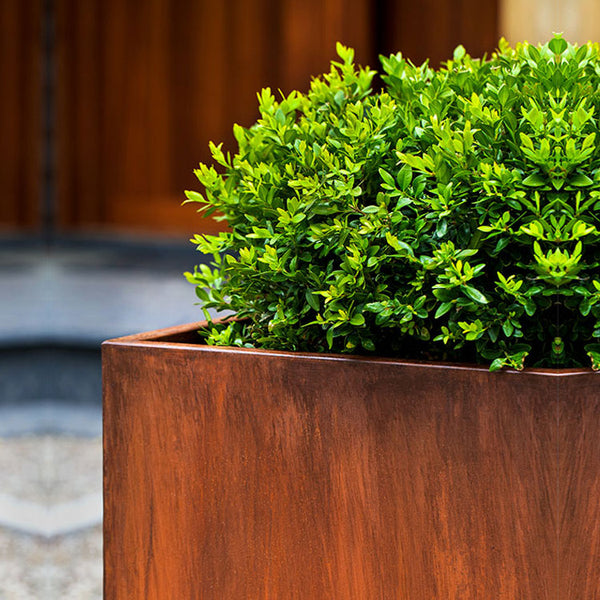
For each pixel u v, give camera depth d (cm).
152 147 993
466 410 166
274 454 181
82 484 501
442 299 174
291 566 181
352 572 177
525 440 161
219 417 184
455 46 825
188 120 972
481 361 183
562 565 161
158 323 641
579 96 189
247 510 184
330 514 178
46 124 1026
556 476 160
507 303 178
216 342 208
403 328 181
